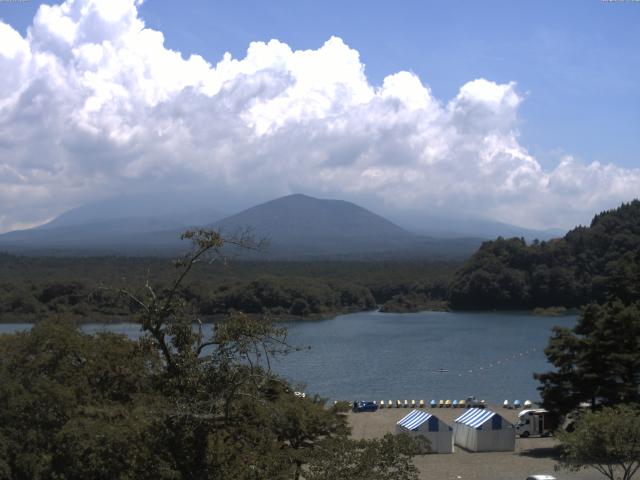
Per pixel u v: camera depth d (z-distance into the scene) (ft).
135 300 89.76
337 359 408.67
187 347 87.61
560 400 191.31
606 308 196.54
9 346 104.73
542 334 520.01
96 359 103.50
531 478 142.61
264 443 86.58
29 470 88.33
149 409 84.12
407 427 198.39
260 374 84.89
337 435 124.26
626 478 127.34
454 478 160.76
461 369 374.22
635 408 169.48
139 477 81.10
